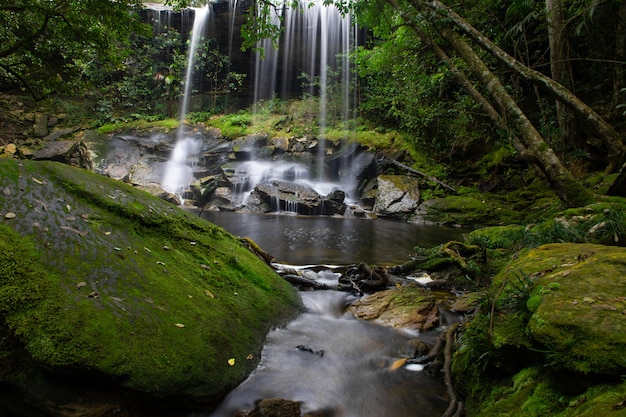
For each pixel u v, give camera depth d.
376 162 14.69
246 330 2.99
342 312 4.07
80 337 1.99
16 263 2.16
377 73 15.34
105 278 2.48
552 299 2.04
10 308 1.97
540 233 4.73
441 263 5.43
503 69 9.40
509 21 9.19
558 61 8.25
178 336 2.40
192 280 3.12
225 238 4.32
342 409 2.47
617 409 1.35
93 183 3.38
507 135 6.27
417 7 6.85
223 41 19.17
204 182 14.34
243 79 19.97
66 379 1.94
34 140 15.58
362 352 3.19
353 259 6.71
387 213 12.50
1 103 16.47
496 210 10.88
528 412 1.78
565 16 8.70
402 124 15.01
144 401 2.07
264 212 13.30
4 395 1.91
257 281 3.80
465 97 11.10
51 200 2.85
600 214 4.40
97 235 2.83
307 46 19.03
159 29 19.02
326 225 10.84
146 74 18.94
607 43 9.67
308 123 18.00
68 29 7.73
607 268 2.29
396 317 3.81
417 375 2.85
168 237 3.47
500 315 2.48
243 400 2.43
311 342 3.28
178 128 17.42
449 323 3.80
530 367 2.08
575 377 1.68
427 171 13.77
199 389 2.25
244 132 17.09
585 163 9.67
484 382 2.36
